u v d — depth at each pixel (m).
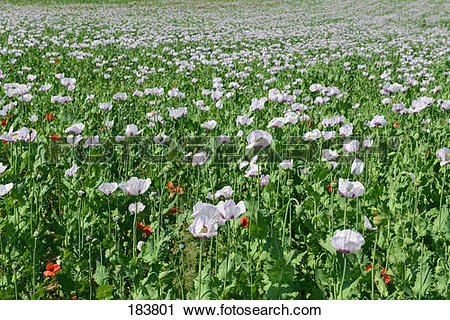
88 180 4.04
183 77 10.63
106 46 16.17
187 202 4.71
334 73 11.72
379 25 29.36
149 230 3.99
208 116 6.68
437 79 11.55
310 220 3.92
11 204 3.68
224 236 3.95
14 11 30.39
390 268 3.18
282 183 4.42
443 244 3.66
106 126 6.24
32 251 3.45
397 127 6.71
